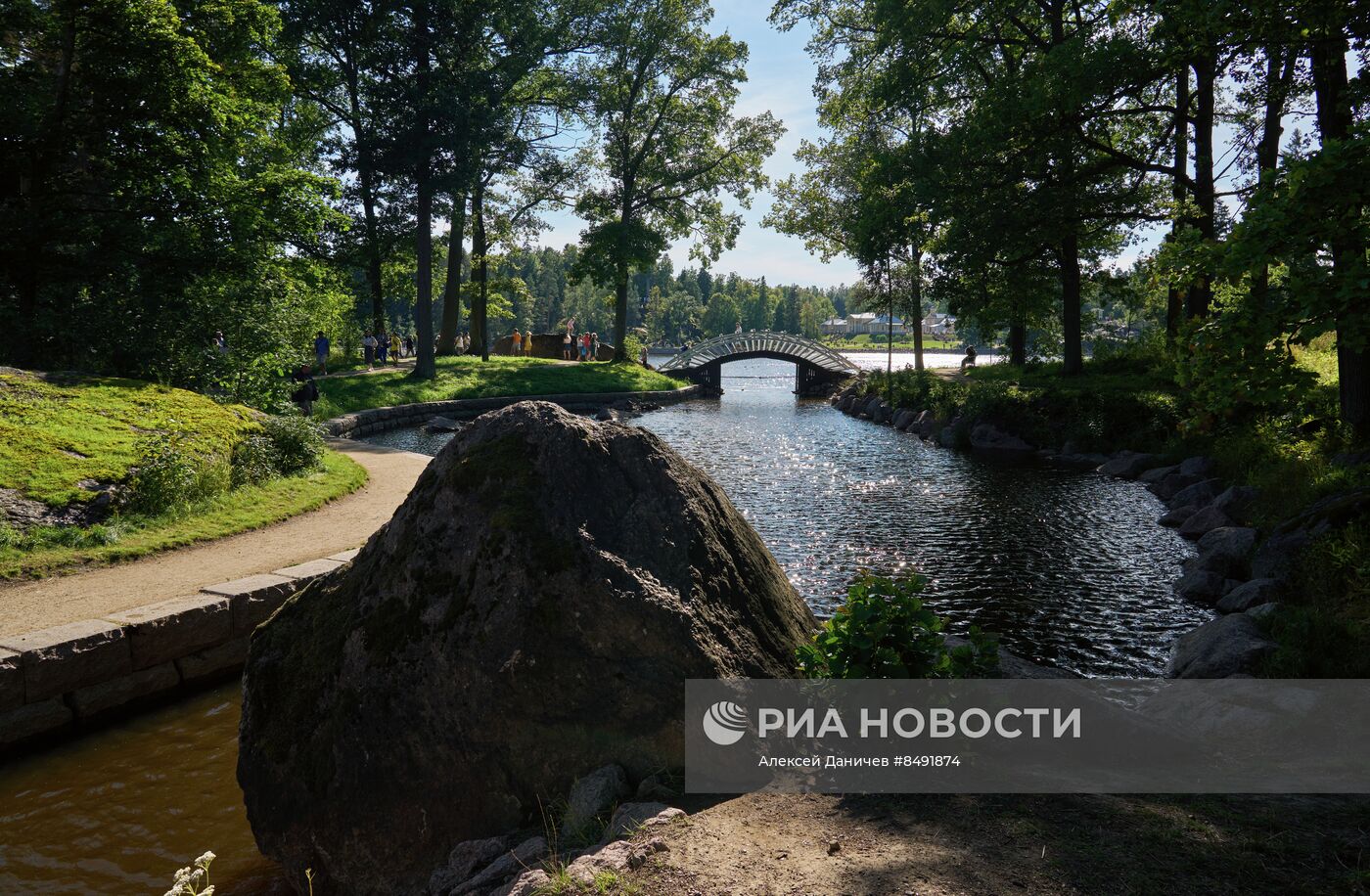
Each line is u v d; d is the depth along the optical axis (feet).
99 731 22.34
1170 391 72.90
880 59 99.35
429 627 14.19
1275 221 21.35
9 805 18.40
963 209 79.10
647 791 12.84
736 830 11.14
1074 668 26.43
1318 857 9.71
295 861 14.43
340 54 113.09
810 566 38.40
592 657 13.56
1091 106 70.64
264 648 15.98
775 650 15.52
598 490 15.24
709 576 15.12
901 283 130.82
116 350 53.93
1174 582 35.24
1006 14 81.87
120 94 57.77
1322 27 34.76
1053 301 124.06
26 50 59.11
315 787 14.16
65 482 32.89
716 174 141.69
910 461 70.33
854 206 128.06
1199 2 36.14
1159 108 74.18
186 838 17.15
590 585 13.80
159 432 40.14
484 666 13.61
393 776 13.75
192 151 62.03
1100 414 71.46
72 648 21.84
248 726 15.40
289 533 35.47
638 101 141.49
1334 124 43.34
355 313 124.26
